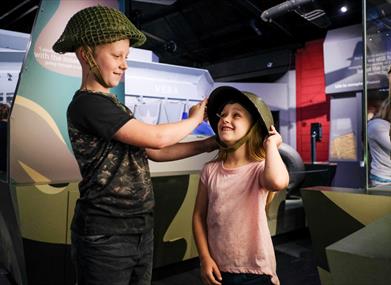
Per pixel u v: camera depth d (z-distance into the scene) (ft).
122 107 3.34
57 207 5.22
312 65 19.52
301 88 20.04
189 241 7.00
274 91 20.52
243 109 3.90
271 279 3.59
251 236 3.64
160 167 7.18
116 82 3.34
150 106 7.69
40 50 5.57
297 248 9.25
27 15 14.93
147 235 3.47
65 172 5.87
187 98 8.37
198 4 17.44
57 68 5.76
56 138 5.76
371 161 4.58
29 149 5.49
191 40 21.17
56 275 5.27
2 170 6.61
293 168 11.02
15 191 4.90
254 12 15.89
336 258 2.30
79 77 6.00
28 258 5.05
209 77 8.79
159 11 16.70
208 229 3.95
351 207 4.29
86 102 3.12
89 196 3.16
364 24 4.36
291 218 9.50
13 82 7.36
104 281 3.11
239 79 23.22
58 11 5.74
